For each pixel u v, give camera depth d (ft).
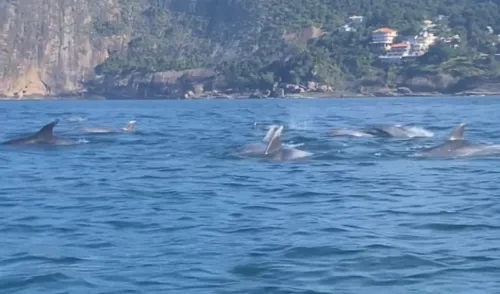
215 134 172.96
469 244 60.23
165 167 110.01
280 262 55.52
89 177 100.32
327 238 62.49
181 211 75.31
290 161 114.21
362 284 50.55
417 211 74.08
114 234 65.16
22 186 92.89
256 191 87.61
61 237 64.23
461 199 80.43
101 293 49.16
